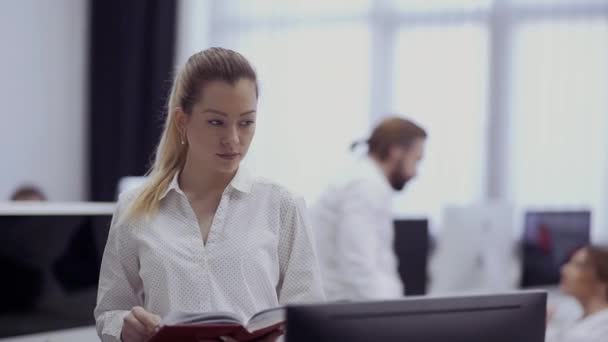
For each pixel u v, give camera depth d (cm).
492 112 473
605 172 449
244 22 525
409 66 489
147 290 155
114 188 532
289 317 116
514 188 468
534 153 464
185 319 131
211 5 533
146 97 529
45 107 513
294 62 513
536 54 464
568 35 457
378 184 275
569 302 375
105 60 534
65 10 525
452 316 128
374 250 271
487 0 475
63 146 527
